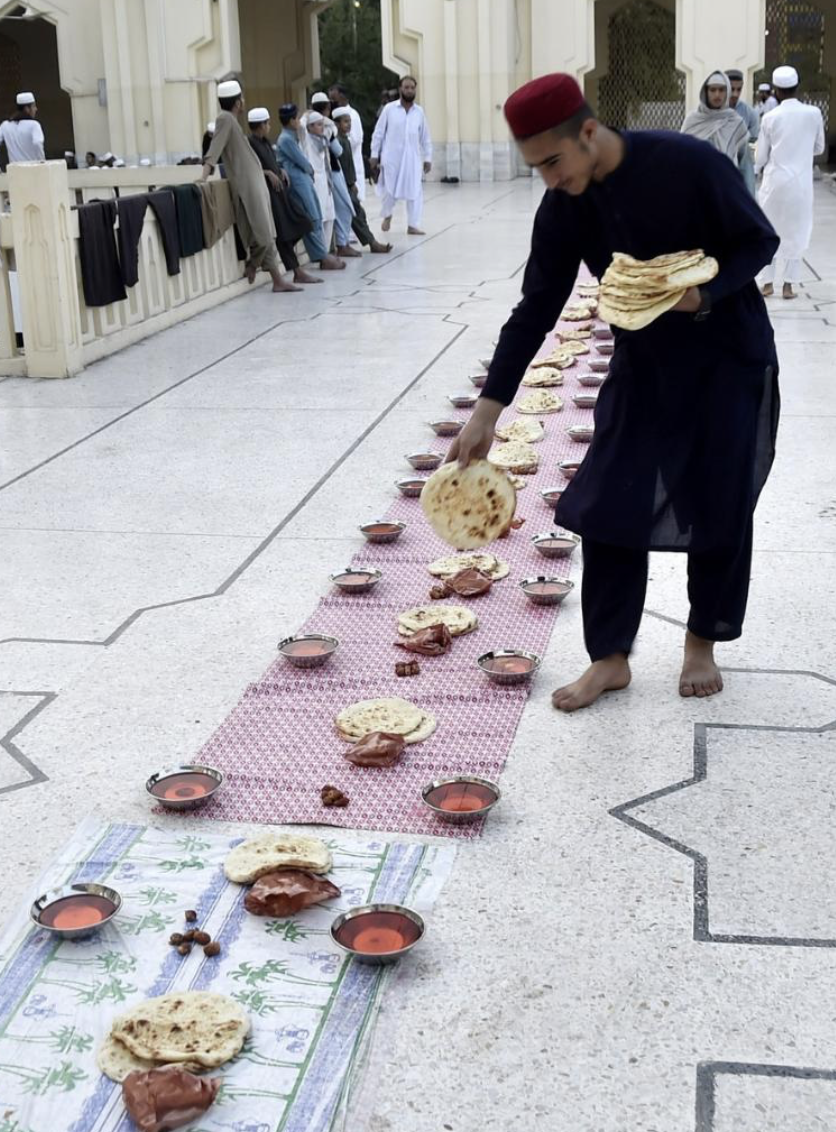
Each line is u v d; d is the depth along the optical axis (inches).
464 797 119.5
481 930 101.4
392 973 96.4
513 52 886.4
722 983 94.8
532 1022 91.2
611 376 129.3
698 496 128.1
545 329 131.6
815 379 288.4
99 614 166.9
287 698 141.9
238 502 211.8
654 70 1041.5
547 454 233.9
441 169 904.9
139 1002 93.5
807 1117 82.1
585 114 116.2
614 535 128.1
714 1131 81.0
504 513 132.4
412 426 257.1
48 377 314.5
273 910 102.6
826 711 135.6
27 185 301.0
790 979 95.1
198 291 411.5
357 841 113.7
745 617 159.8
